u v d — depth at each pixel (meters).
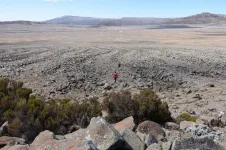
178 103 18.09
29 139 9.93
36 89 21.12
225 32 138.88
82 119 11.37
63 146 6.23
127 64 33.22
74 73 27.53
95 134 7.08
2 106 11.61
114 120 12.27
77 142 6.26
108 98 12.81
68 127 10.99
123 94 12.88
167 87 23.23
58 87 21.78
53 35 106.75
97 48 52.41
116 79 25.44
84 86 22.61
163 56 41.84
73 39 83.50
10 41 70.00
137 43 70.31
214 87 24.00
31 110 10.85
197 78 27.67
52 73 27.39
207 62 37.84
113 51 47.34
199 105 17.55
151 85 23.53
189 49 54.59
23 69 29.27
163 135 9.01
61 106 12.02
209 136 8.10
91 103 13.12
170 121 12.62
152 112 12.29
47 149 6.37
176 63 35.59
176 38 93.44
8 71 28.00
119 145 6.89
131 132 7.55
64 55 40.78
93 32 143.75
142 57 39.75
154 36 106.06
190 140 6.75
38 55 40.56
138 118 12.30
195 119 12.52
